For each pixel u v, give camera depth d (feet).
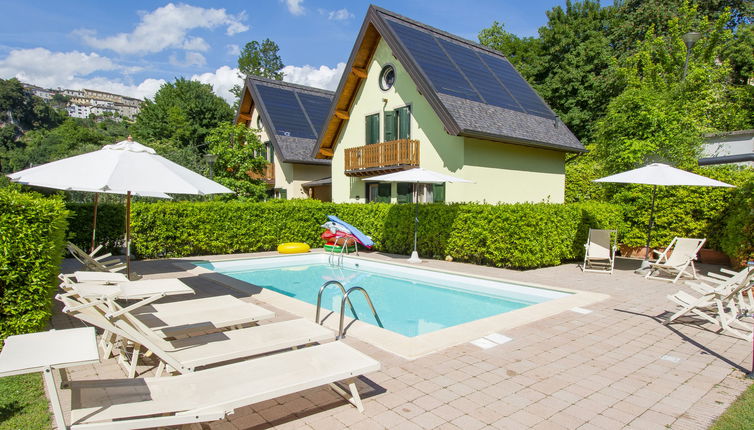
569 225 39.34
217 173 73.05
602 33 104.78
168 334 13.99
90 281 15.17
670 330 19.54
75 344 9.56
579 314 22.25
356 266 44.52
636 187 44.70
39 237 17.04
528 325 20.22
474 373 14.47
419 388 13.28
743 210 30.89
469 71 56.18
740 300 20.52
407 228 46.16
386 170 55.11
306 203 55.21
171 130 131.13
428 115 51.88
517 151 54.29
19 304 16.63
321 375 10.53
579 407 12.13
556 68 102.27
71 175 18.42
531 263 35.99
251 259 44.19
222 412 8.83
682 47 78.59
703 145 55.52
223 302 17.98
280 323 15.06
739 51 86.33
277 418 11.43
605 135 49.11
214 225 46.55
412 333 22.71
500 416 11.57
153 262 40.78
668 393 13.08
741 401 12.50
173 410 8.70
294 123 81.20
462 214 40.29
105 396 9.16
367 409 11.93
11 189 19.53
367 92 60.49
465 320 25.31
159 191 17.83
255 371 10.75
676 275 33.19
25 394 12.51
